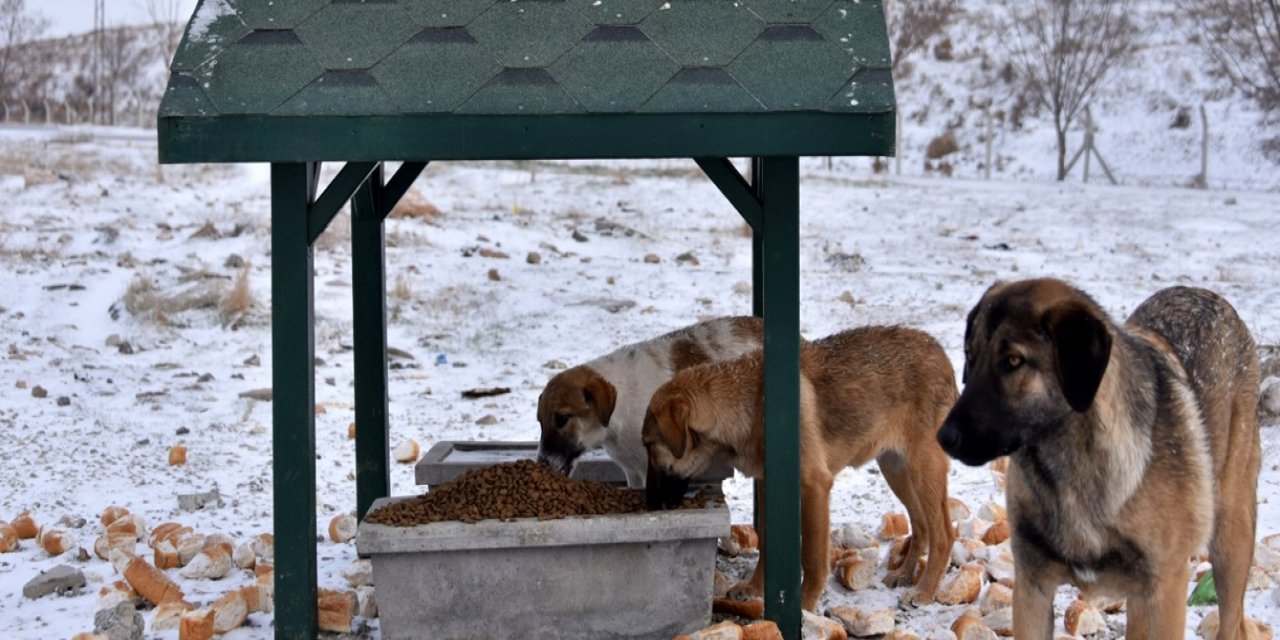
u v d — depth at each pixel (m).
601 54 5.10
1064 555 4.55
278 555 5.48
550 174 27.05
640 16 5.22
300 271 5.35
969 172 35.53
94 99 51.25
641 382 6.87
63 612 6.19
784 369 5.46
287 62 5.07
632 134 4.96
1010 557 6.64
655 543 5.43
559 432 6.66
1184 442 4.48
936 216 22.50
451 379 12.15
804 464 5.99
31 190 22.55
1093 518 4.41
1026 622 4.74
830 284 16.30
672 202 23.44
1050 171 34.81
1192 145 34.31
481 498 5.64
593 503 5.73
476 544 5.33
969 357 4.34
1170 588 4.50
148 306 14.26
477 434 10.20
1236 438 5.23
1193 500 4.46
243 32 5.17
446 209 21.77
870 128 4.95
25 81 52.94
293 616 5.51
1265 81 34.84
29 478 8.83
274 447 5.44
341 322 14.25
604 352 13.13
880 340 6.42
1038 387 4.20
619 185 25.08
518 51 5.11
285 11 5.24
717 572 6.44
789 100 4.95
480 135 4.96
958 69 41.97
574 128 4.96
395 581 5.38
